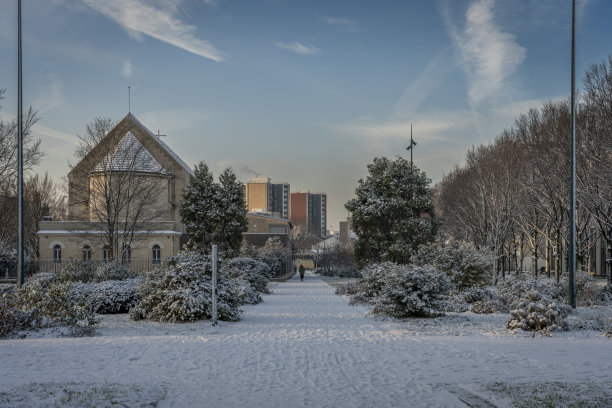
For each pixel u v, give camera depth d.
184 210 47.78
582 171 30.55
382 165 40.72
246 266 35.81
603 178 28.09
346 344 13.19
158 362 10.62
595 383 8.17
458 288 26.02
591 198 29.70
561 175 31.86
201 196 47.66
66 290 16.67
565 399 7.28
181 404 7.53
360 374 9.60
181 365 10.38
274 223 70.50
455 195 55.84
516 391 7.86
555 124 33.00
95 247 42.22
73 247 43.84
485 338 13.92
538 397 7.45
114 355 11.23
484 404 7.36
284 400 7.79
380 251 39.22
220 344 13.11
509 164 40.28
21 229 22.64
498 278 42.09
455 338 14.02
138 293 18.88
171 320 17.48
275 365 10.48
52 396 7.39
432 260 27.55
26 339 13.70
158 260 44.19
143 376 9.29
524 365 9.96
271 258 55.50
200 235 47.19
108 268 27.00
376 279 26.67
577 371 9.22
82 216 42.38
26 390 7.64
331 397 7.96
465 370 9.73
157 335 14.79
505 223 41.53
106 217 38.22
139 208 39.56
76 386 8.05
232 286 20.06
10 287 22.41
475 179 46.06
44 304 16.08
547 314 14.53
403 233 38.81
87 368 9.81
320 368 10.17
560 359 10.43
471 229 50.91
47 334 14.48
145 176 44.81
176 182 54.50
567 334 14.10
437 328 15.98
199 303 17.80
